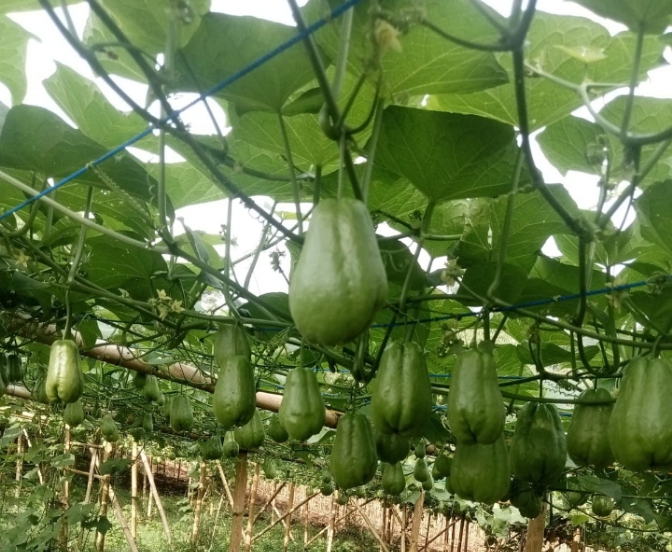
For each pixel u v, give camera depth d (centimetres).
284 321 287
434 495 1015
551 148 238
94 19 206
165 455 1407
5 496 1027
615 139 225
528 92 204
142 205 258
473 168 200
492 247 233
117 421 793
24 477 893
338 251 131
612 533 974
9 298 332
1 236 249
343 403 494
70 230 287
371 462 224
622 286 199
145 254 291
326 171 257
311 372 224
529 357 328
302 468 1345
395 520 1862
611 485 386
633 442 172
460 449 212
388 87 171
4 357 366
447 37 126
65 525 911
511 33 125
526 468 234
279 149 227
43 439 1035
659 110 214
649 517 439
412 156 201
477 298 213
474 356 193
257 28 161
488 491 206
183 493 2270
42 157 215
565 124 227
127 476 2098
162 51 182
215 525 1504
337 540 1775
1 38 233
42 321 351
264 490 2380
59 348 264
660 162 238
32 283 296
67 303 271
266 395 512
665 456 170
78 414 452
